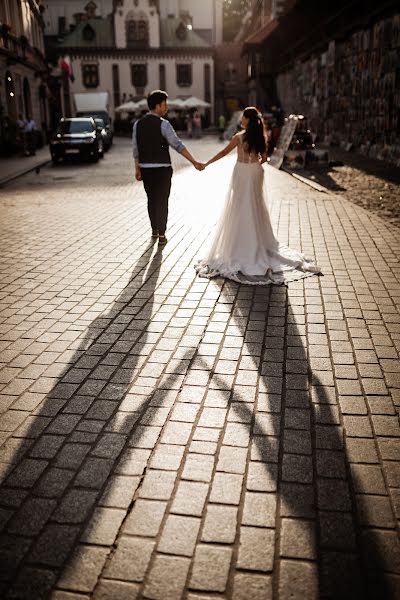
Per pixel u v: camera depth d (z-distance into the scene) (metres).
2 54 23.39
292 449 2.73
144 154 6.65
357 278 5.32
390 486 2.46
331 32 22.25
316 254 6.20
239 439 2.81
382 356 3.69
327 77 22.77
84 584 1.99
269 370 3.53
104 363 3.68
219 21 58.75
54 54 55.47
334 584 1.97
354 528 2.22
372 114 17.27
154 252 6.50
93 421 3.00
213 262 5.70
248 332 4.11
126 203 10.29
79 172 16.69
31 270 5.90
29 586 1.98
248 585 1.97
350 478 2.51
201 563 2.06
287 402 3.15
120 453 2.72
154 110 6.60
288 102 32.84
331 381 3.37
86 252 6.61
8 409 3.14
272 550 2.12
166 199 6.86
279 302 4.72
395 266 5.70
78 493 2.44
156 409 3.10
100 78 50.28
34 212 9.59
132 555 2.11
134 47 49.53
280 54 35.16
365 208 8.90
